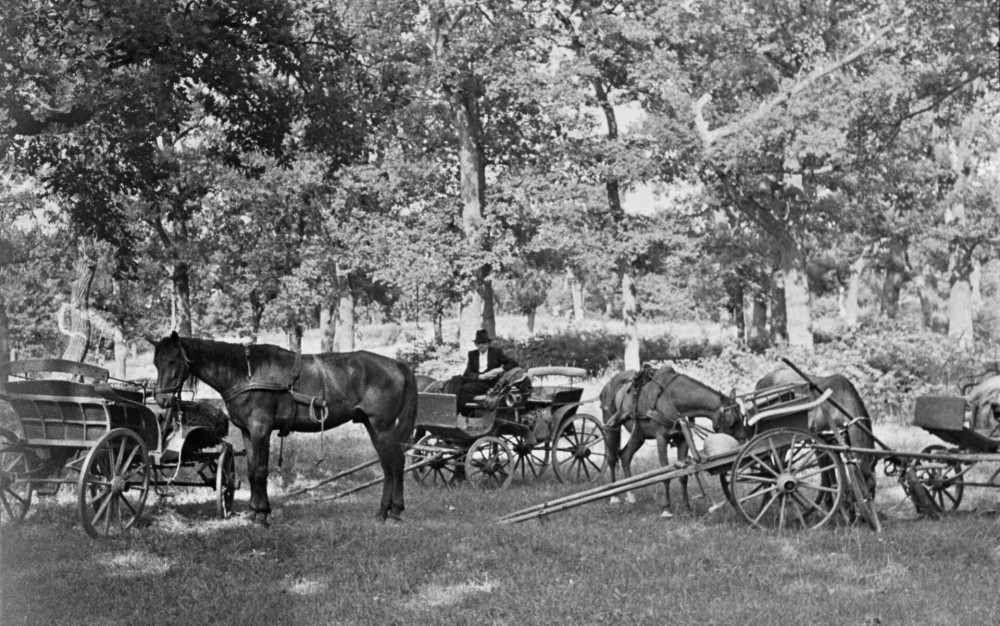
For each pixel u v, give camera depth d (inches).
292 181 1573.6
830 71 1520.7
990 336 1996.8
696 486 687.7
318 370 543.5
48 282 1449.3
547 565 438.9
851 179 1582.2
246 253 1690.5
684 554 457.1
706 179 1612.9
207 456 560.1
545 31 1605.6
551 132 1641.2
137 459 523.2
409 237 1651.1
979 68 1389.0
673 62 1540.4
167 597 393.1
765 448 517.7
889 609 371.6
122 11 586.2
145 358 2800.2
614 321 3166.8
